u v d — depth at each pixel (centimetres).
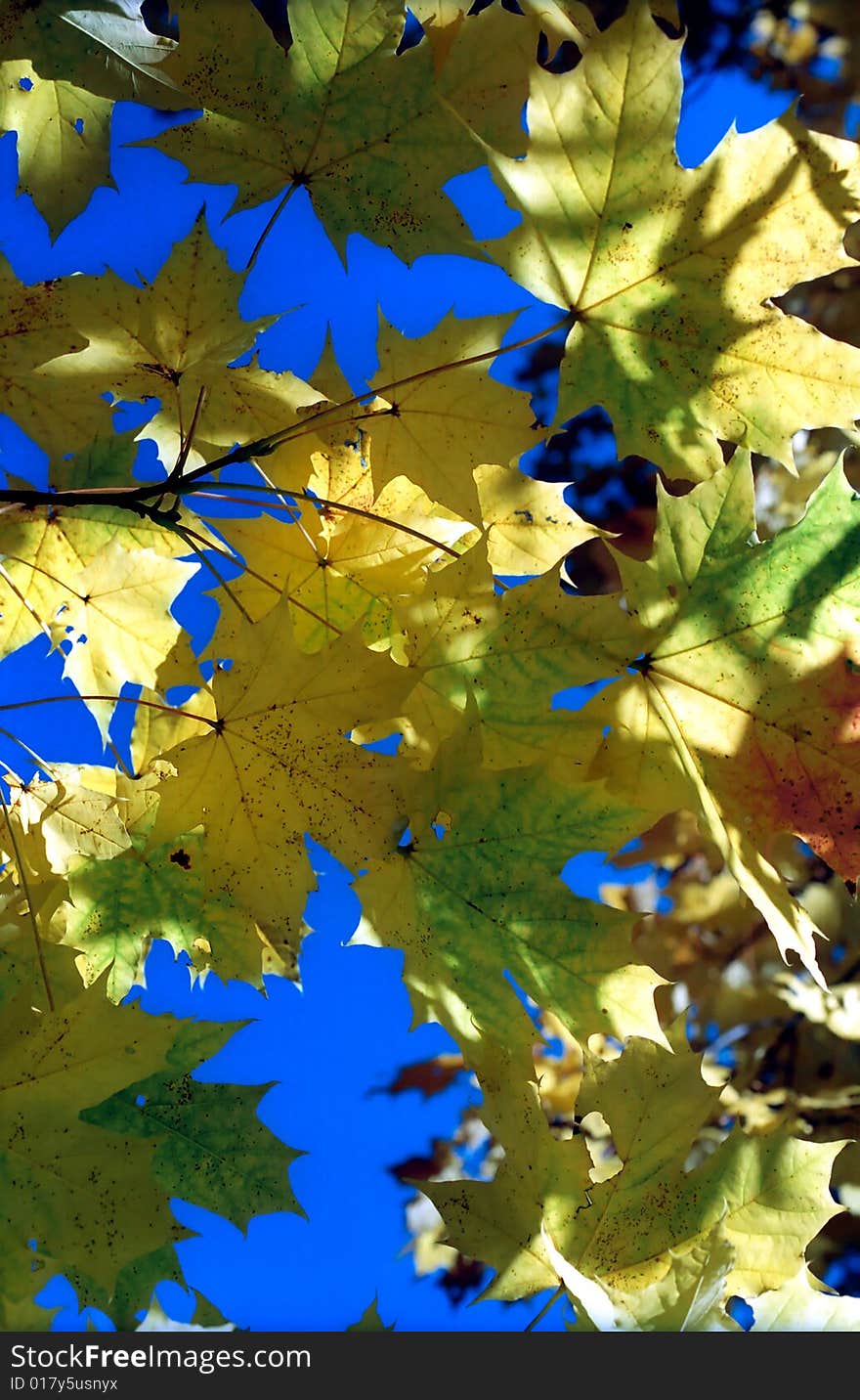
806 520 69
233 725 66
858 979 157
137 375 71
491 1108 68
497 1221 68
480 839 67
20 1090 64
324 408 72
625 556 69
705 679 69
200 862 73
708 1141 163
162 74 69
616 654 67
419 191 71
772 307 68
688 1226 69
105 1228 63
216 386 71
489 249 68
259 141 70
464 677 68
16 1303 63
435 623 68
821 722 68
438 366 70
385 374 71
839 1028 155
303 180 71
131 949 73
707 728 69
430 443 70
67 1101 64
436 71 71
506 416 70
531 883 67
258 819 67
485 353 69
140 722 76
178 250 69
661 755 68
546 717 68
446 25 72
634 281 68
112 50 69
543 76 67
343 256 71
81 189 74
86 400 72
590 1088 70
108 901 73
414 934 67
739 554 69
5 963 68
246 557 72
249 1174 73
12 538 78
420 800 67
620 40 67
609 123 67
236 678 66
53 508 78
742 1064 170
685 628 69
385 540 73
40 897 71
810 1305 69
